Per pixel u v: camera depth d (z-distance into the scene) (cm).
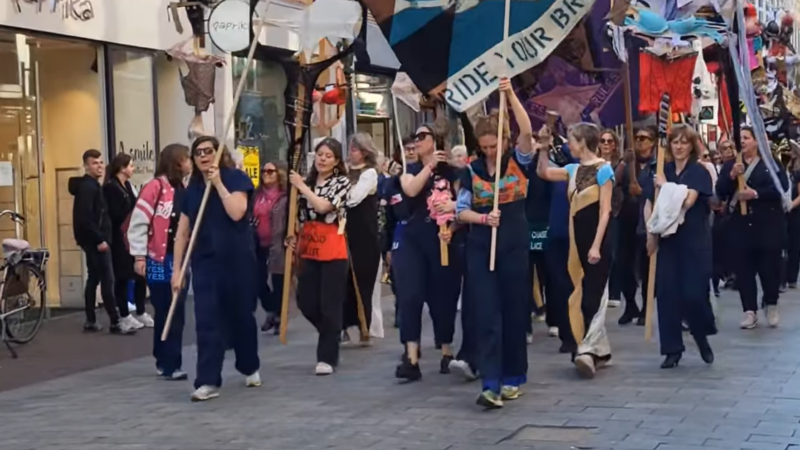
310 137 1392
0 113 1359
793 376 872
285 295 987
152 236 915
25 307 1154
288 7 1123
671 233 903
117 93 1490
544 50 877
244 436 717
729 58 1207
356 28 998
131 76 1522
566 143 1064
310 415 775
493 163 767
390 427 730
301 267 952
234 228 845
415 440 693
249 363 884
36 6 1323
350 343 1112
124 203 1256
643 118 1233
